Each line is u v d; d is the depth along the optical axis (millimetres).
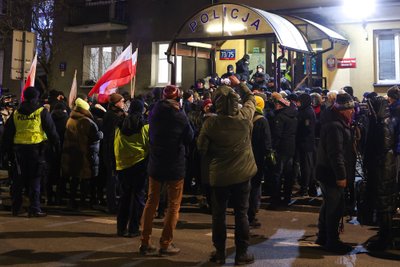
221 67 15164
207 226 7227
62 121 8766
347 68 13797
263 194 9281
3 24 18234
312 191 8820
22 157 7613
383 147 5820
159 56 16922
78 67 18078
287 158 8148
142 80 16875
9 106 11117
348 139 5707
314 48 14102
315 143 8664
